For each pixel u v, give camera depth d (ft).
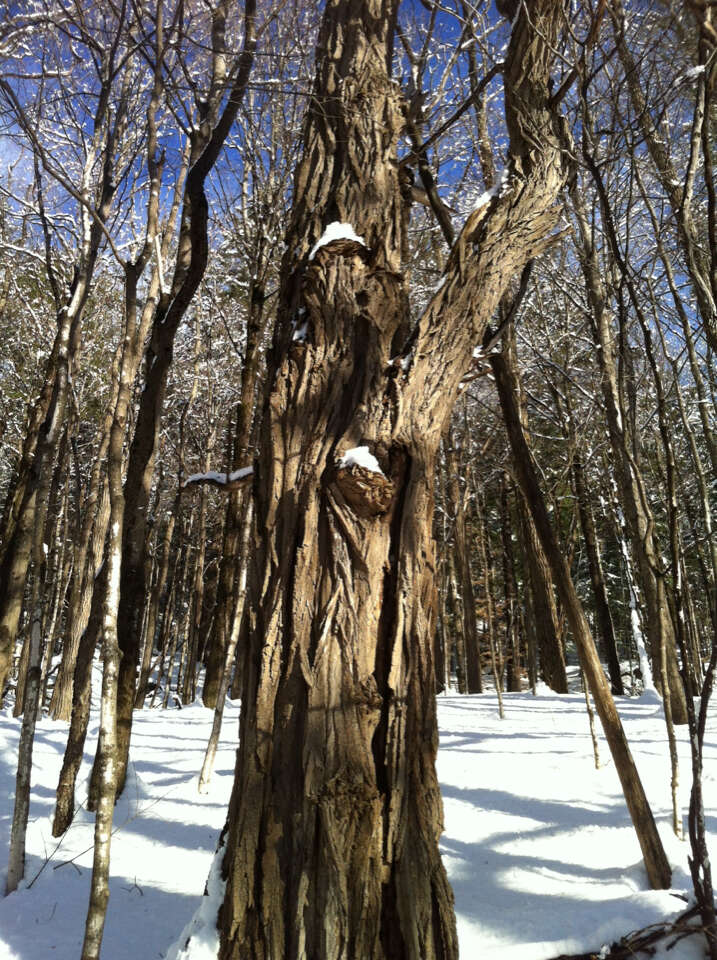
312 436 9.76
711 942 9.14
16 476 35.09
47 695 50.34
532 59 12.30
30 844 13.89
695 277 10.30
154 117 10.23
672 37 10.68
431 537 9.52
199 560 51.49
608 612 46.19
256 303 22.33
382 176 11.37
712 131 12.07
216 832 14.58
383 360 10.08
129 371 9.49
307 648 8.77
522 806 15.61
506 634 64.54
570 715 30.94
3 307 30.96
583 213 17.22
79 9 11.59
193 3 13.78
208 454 37.96
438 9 15.08
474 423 47.42
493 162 18.70
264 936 7.82
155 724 29.58
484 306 10.65
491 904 10.91
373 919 7.79
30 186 20.56
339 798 8.07
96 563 16.46
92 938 7.45
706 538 10.77
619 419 17.66
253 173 21.50
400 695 8.64
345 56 12.34
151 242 10.01
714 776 17.17
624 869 11.72
